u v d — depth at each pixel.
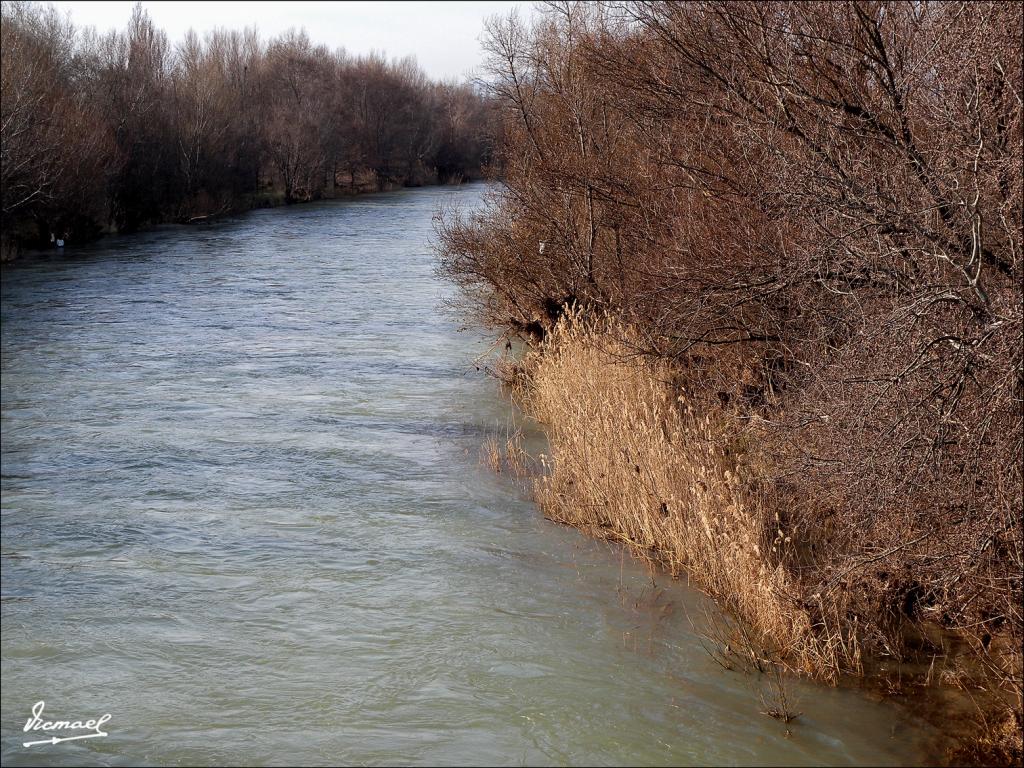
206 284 27.34
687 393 11.59
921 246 7.41
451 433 13.16
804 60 9.62
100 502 10.64
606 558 9.16
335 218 50.03
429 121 82.88
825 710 6.53
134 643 7.61
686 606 8.13
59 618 8.00
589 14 15.23
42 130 33.59
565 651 7.46
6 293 25.55
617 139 14.76
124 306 23.58
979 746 6.03
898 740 6.17
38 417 14.03
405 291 26.00
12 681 7.07
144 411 14.33
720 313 10.69
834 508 8.26
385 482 11.26
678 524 8.79
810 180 8.08
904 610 7.55
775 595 7.31
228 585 8.63
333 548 9.41
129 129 43.56
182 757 6.19
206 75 56.00
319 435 13.09
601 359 12.31
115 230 42.38
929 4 8.24
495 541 9.57
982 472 6.49
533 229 16.22
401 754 6.23
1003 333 6.14
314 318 21.98
